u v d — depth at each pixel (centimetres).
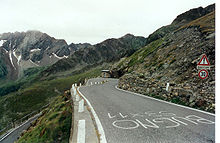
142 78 1894
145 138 498
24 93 12781
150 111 868
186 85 1162
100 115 797
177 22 17225
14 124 3862
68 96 1825
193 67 1426
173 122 665
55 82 17812
